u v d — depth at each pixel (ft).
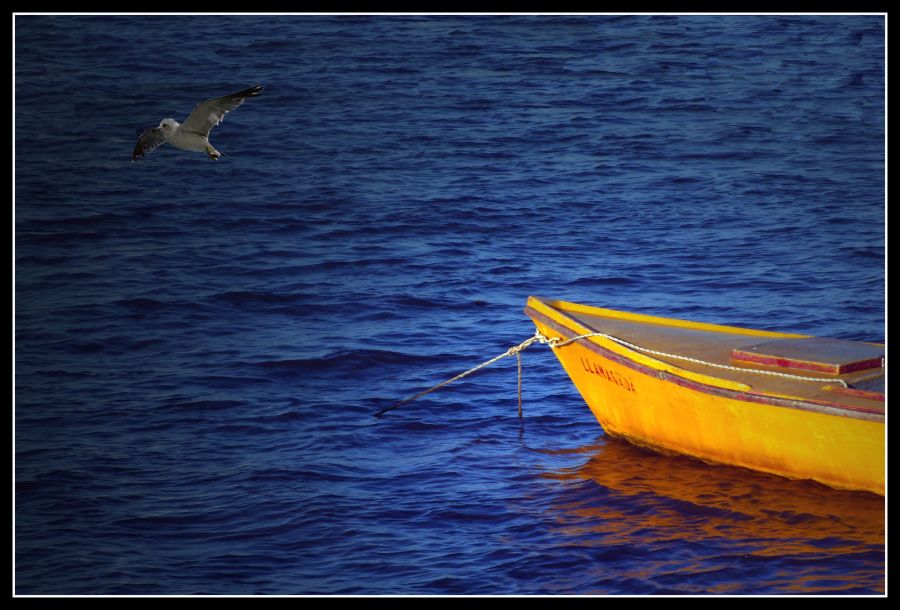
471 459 179.63
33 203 350.43
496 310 257.55
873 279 274.16
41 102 480.64
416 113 465.06
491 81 513.86
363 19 634.43
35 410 200.23
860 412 157.79
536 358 226.99
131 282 278.05
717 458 177.17
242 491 167.43
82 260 297.33
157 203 352.49
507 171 385.70
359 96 491.72
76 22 627.05
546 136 430.61
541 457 181.16
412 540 152.15
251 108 475.31
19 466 176.24
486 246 308.81
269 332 243.60
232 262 295.48
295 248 307.99
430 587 139.33
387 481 171.12
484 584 140.15
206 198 357.82
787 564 143.95
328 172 386.11
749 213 336.08
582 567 143.84
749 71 525.75
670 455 182.70
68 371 220.23
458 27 614.75
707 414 174.50
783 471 170.30
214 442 186.91
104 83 512.63
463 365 223.71
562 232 320.70
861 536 151.23
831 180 370.73
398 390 210.59
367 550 149.38
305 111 469.98
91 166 394.93
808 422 163.53
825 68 530.27
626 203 349.00
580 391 195.83
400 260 296.10
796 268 284.41
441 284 276.21
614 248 305.32
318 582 141.38
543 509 161.27
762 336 195.52
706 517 158.20
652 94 490.08
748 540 150.92
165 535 154.61
